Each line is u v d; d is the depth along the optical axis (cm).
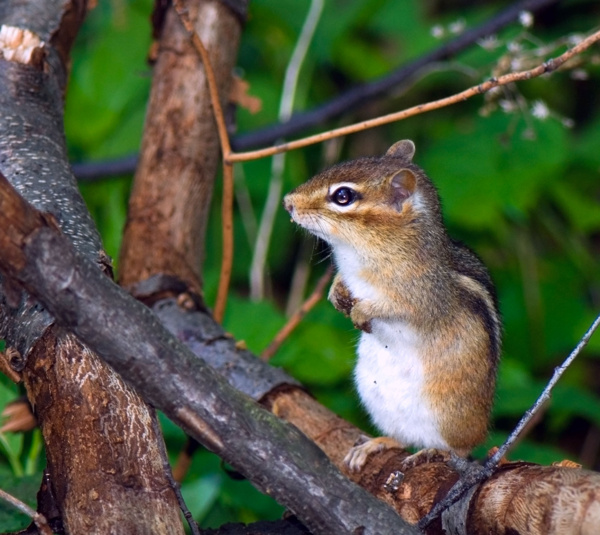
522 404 1284
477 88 859
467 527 666
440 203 1027
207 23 1178
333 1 1750
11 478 941
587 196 1845
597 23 1919
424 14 1973
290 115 1609
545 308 1705
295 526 784
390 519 632
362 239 973
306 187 1007
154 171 1151
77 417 682
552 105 1923
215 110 1043
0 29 1071
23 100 973
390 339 951
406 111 890
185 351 615
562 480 624
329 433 909
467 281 981
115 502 642
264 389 949
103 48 1617
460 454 945
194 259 1144
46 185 859
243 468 621
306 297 1772
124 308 595
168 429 1191
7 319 743
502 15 1594
